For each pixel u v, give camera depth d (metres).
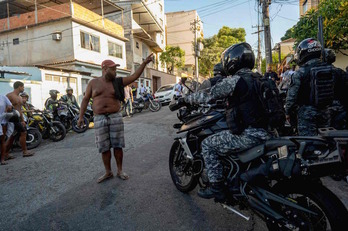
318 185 2.01
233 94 2.32
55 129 7.92
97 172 4.49
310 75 3.21
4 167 5.33
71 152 6.16
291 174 1.94
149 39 26.36
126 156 5.31
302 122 3.39
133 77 4.14
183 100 2.89
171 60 31.44
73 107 9.17
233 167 2.49
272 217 2.10
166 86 18.84
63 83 15.74
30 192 3.83
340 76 3.24
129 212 3.06
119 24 24.14
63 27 17.12
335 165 1.79
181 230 2.66
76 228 2.79
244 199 2.36
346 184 3.61
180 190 3.51
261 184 2.25
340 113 3.52
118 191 3.64
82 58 17.75
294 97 3.34
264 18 12.98
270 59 12.94
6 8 21.20
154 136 7.07
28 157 6.11
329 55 4.04
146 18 27.11
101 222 2.88
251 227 2.65
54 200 3.50
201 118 2.91
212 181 2.53
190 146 3.08
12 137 6.06
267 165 2.13
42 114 8.03
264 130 2.33
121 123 4.09
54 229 2.80
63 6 17.12
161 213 3.00
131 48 23.84
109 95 3.99
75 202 3.40
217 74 4.04
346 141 1.76
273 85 2.40
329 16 8.52
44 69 14.49
